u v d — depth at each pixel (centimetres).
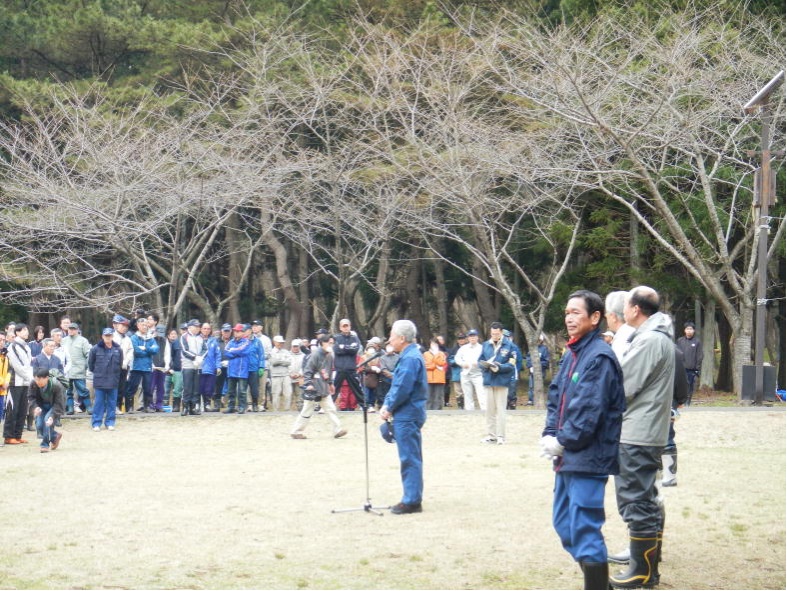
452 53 2394
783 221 2252
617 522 880
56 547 775
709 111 2194
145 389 1983
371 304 3756
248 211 3350
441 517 895
